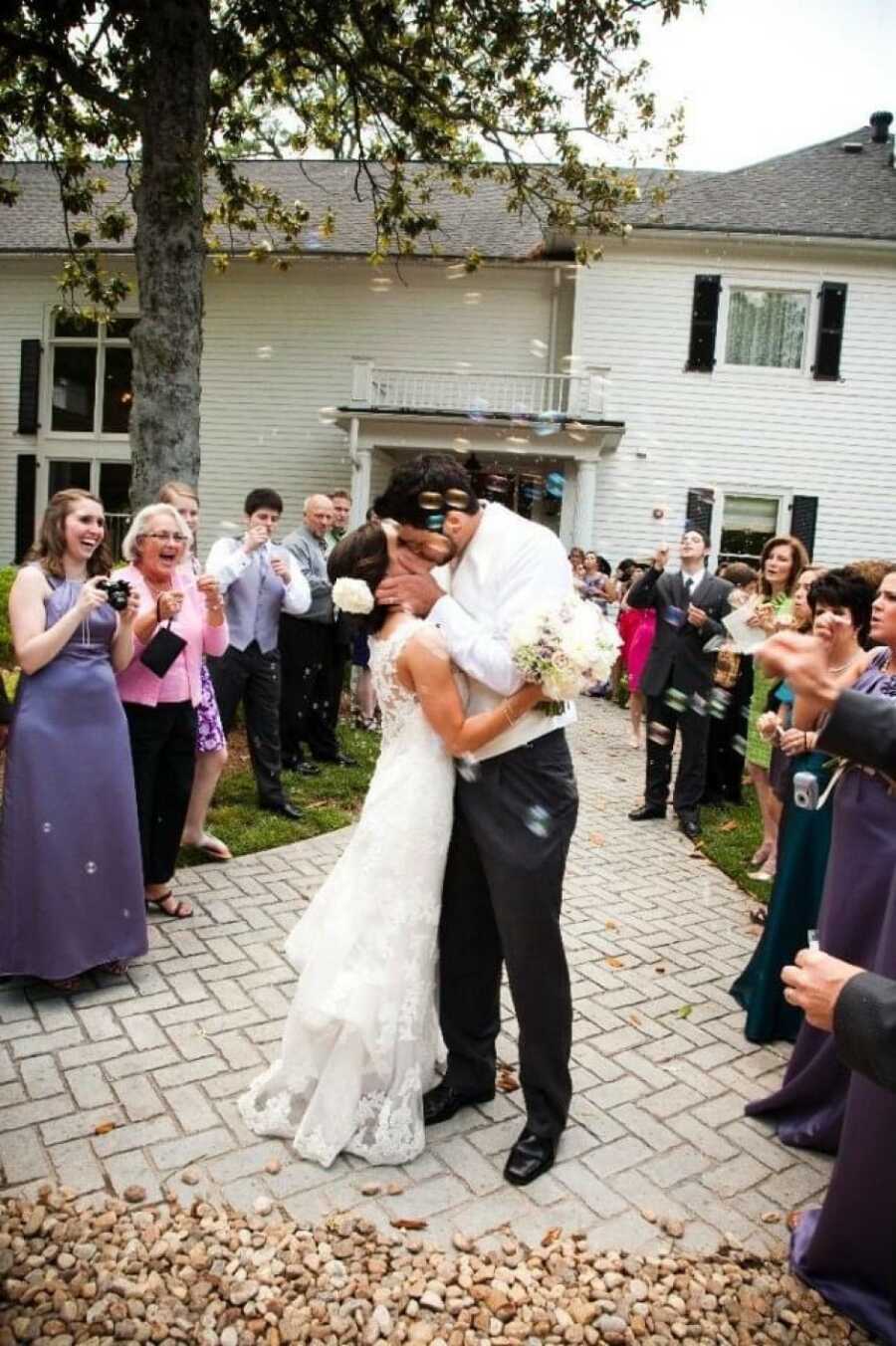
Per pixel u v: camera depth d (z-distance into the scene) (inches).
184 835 184.1
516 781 90.9
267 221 456.1
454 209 670.5
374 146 434.0
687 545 231.3
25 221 663.1
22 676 124.4
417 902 94.5
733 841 223.9
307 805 223.9
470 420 514.9
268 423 605.9
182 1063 112.0
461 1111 106.0
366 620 97.3
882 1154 75.6
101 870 127.6
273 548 210.7
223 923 154.8
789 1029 126.4
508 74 384.8
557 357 582.2
